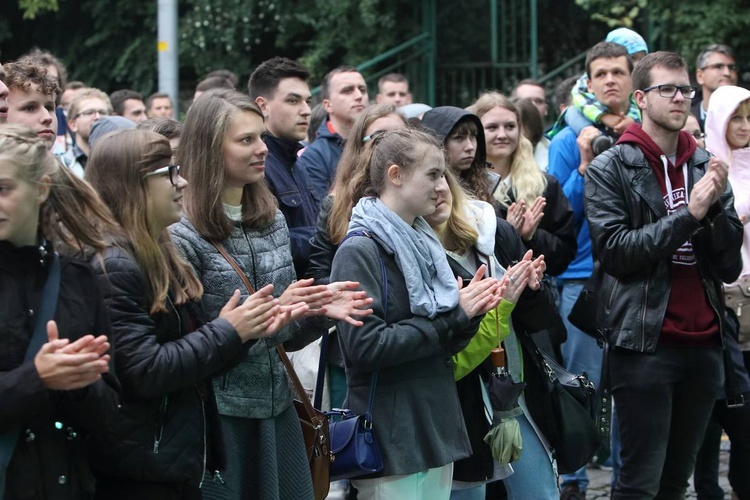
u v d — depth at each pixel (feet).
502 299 16.53
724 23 38.68
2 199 11.15
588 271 25.03
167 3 37.76
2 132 11.39
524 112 27.27
